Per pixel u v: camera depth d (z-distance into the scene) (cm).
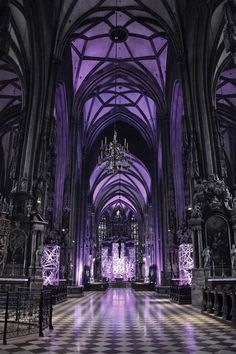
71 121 2761
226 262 1536
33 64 1842
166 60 2719
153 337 728
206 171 1698
